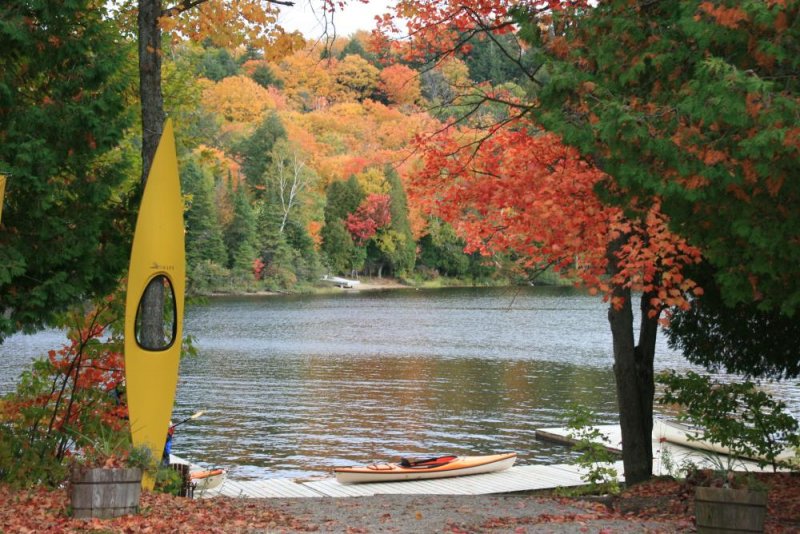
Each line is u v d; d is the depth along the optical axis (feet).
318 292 317.22
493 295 309.63
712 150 23.11
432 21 45.93
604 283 38.68
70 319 41.68
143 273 36.86
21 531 25.72
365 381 112.16
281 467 67.21
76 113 36.99
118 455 30.32
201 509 32.07
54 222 37.19
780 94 21.65
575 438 73.61
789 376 45.93
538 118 28.86
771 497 39.09
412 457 70.08
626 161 24.85
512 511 35.42
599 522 30.04
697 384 44.32
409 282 348.59
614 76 27.32
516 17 34.14
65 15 36.86
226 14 40.22
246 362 131.54
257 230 312.50
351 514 33.78
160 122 40.50
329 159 332.19
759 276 26.23
